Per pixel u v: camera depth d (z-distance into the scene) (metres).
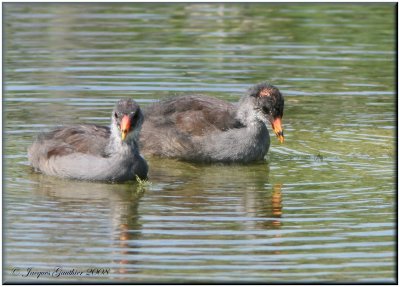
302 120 20.11
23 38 24.61
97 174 16.48
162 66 22.78
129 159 16.50
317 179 16.89
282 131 17.80
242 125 18.09
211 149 17.97
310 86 21.88
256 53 23.91
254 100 17.94
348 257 13.40
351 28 25.98
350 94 21.53
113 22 26.16
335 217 14.90
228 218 14.86
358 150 18.55
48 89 21.17
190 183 16.67
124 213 15.02
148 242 13.86
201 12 27.28
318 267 13.05
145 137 18.44
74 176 16.61
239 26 26.05
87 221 14.66
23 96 20.72
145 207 15.33
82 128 17.19
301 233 14.24
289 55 23.80
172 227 14.45
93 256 13.38
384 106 20.89
